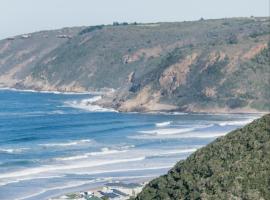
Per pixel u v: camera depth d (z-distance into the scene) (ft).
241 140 474.49
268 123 486.38
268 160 433.48
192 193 430.61
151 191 469.16
